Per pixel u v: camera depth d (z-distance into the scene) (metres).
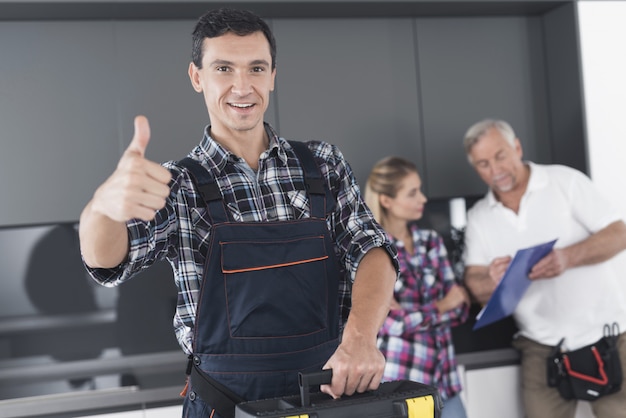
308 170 1.40
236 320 1.28
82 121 2.87
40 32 2.84
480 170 3.04
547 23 3.28
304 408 1.05
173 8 2.80
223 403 1.28
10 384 2.91
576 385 2.86
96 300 3.19
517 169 3.01
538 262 2.79
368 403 1.08
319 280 1.33
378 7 2.98
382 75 3.12
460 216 3.48
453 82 3.20
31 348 3.13
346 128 3.09
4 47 2.81
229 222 1.31
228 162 1.36
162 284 3.24
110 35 2.88
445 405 2.78
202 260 1.32
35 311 3.15
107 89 2.88
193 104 2.94
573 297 2.91
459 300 2.89
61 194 2.85
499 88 3.25
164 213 1.24
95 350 3.18
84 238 1.11
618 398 2.86
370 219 1.41
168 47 2.93
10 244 3.14
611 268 2.96
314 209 1.37
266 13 2.96
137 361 3.19
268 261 1.31
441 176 3.18
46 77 2.84
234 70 1.32
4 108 2.81
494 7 3.13
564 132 3.25
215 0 2.76
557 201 2.99
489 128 3.01
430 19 3.18
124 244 1.14
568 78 3.21
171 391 2.70
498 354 3.05
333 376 1.11
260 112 1.35
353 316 1.22
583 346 2.87
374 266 1.31
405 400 1.10
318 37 3.06
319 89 3.06
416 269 2.88
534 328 2.97
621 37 3.22
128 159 1.00
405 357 2.71
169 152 2.92
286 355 1.29
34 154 2.83
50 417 2.61
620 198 3.25
